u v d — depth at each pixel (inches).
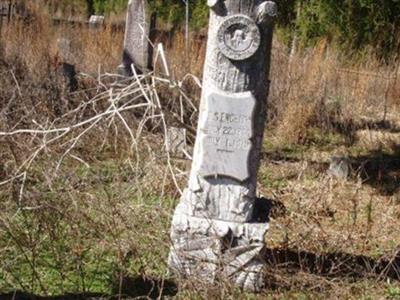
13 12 457.4
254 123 160.2
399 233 207.3
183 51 387.5
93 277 160.7
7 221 159.3
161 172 217.0
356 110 379.9
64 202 174.1
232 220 163.3
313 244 187.3
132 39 347.9
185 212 164.9
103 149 251.8
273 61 383.6
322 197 225.1
